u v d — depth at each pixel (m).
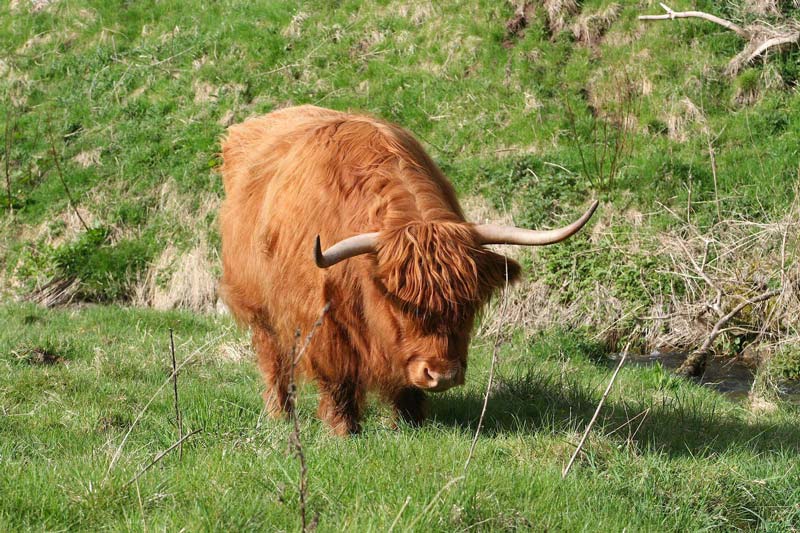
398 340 9.62
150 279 26.48
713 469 9.67
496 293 10.21
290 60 31.12
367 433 10.88
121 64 33.75
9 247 28.64
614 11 28.56
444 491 7.72
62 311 23.12
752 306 20.67
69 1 37.25
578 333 20.80
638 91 26.61
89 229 27.66
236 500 7.53
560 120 26.16
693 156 24.50
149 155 29.48
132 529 6.94
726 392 18.23
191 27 34.06
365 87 29.52
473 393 13.70
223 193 27.62
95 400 12.65
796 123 24.47
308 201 10.59
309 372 10.92
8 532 7.01
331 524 7.09
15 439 10.45
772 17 27.12
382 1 32.00
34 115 32.78
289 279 10.73
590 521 7.72
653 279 21.89
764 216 21.92
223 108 30.19
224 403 12.24
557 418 12.24
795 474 9.65
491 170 25.20
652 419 12.41
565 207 23.77
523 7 29.66
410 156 10.85
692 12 27.08
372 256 9.54
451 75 28.73
